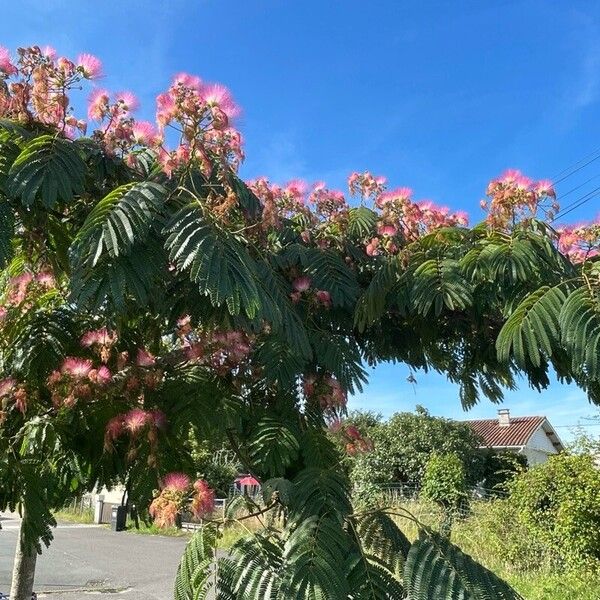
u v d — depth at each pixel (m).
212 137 2.08
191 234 1.67
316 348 2.37
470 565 1.77
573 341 1.76
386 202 2.79
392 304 2.48
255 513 2.07
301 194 2.83
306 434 2.31
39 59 2.03
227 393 2.34
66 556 15.18
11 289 2.51
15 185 1.74
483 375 2.89
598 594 8.12
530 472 10.48
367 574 1.77
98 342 2.33
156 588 11.59
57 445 2.33
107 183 2.14
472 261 2.16
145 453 2.24
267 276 2.16
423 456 18.78
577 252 2.53
